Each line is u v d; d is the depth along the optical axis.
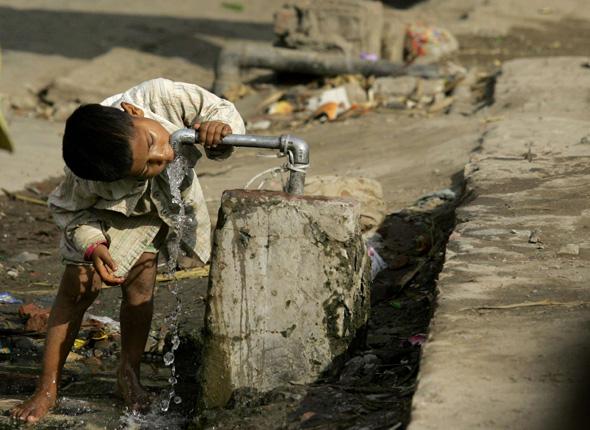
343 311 5.86
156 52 22.64
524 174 8.87
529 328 5.28
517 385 4.68
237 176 12.82
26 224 11.98
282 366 5.92
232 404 5.93
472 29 23.42
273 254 5.84
